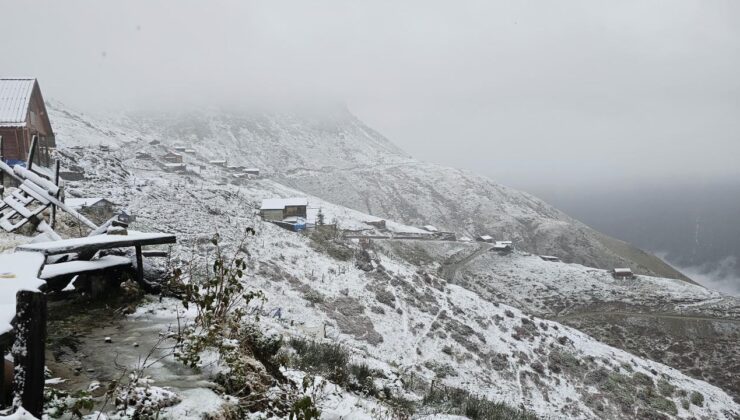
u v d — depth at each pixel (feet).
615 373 142.72
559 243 580.30
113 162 186.50
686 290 300.40
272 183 512.22
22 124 107.96
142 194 155.84
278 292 124.16
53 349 15.90
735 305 268.00
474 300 175.22
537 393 123.65
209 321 18.10
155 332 18.57
